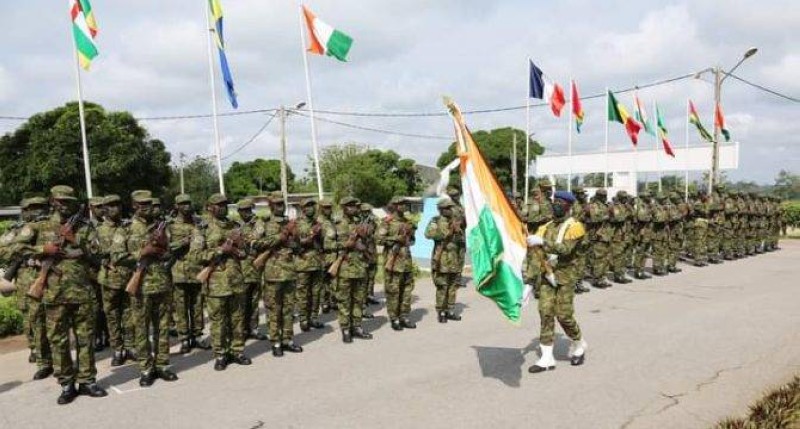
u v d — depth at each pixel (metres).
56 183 28.64
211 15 11.91
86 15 10.70
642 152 33.56
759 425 4.65
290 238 7.75
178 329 7.82
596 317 9.45
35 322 6.66
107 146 29.55
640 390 5.98
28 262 6.80
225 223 7.14
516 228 6.31
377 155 57.38
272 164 72.50
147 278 6.38
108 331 7.62
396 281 8.84
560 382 6.28
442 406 5.63
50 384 6.55
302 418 5.39
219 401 5.88
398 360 7.25
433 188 9.86
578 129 17.83
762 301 10.62
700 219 15.80
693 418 5.23
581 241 6.61
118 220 6.80
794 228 31.27
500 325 9.10
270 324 7.62
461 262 9.54
